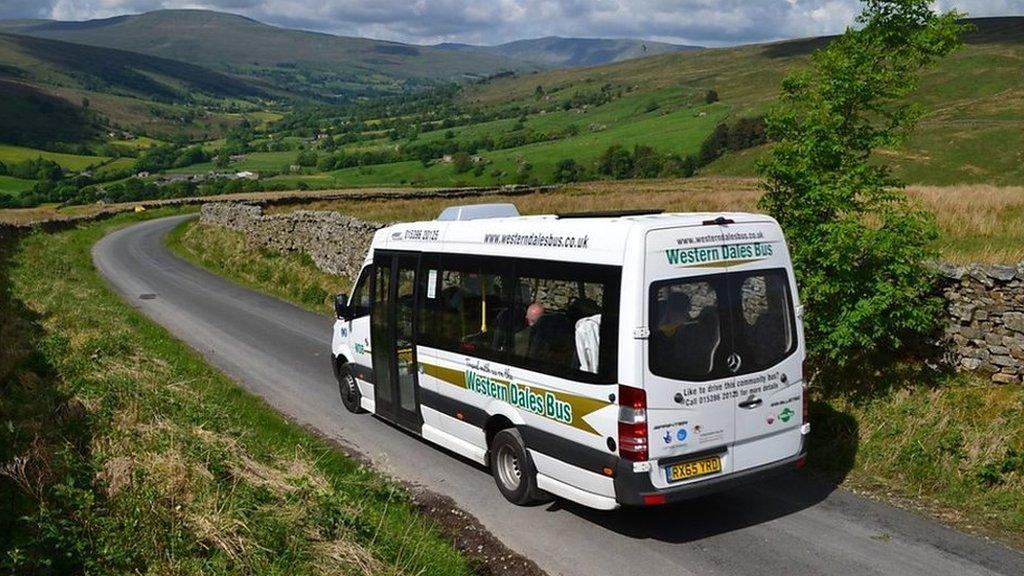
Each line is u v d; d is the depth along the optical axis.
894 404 9.00
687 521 7.42
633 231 6.58
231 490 7.04
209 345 16.17
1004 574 6.16
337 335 11.62
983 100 125.69
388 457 9.47
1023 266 8.98
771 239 7.16
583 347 6.92
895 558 6.49
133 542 5.90
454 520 7.66
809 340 9.60
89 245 40.72
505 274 7.92
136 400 9.29
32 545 5.64
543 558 6.81
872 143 9.80
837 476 8.21
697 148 128.75
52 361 10.91
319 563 6.05
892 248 8.88
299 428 10.55
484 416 8.28
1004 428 8.12
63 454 7.00
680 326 6.62
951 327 9.50
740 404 6.87
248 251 30.94
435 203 49.38
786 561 6.54
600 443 6.78
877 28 9.60
